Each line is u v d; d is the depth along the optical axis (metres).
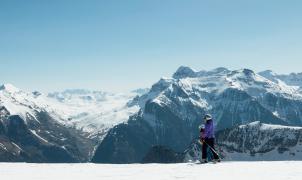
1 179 23.30
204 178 22.84
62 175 25.62
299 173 24.59
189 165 32.72
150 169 29.31
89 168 31.17
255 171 26.55
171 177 23.67
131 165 34.09
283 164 32.12
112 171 28.19
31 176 24.94
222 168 29.11
